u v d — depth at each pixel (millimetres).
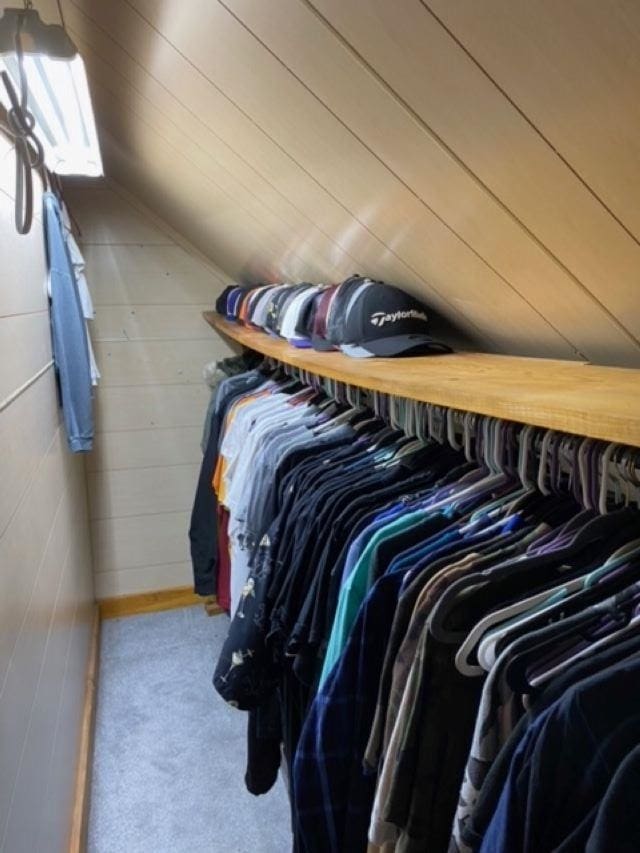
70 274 2062
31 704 1305
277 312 1817
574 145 618
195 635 2934
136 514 3105
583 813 530
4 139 1411
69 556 2125
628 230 677
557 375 854
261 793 1572
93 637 2707
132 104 1411
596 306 860
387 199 988
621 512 813
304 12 690
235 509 1847
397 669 831
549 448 924
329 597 1095
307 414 1883
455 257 1015
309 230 1420
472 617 759
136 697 2482
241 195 1524
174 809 1956
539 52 545
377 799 821
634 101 526
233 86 982
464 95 655
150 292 2963
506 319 1101
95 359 2951
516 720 665
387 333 1310
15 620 1200
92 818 1918
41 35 940
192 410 3096
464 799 695
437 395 790
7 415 1270
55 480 1904
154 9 896
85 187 2801
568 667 615
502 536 905
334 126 894
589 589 722
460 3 546
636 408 564
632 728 536
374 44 670
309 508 1229
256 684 1322
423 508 1067
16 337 1430
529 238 817
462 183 804
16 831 1106
